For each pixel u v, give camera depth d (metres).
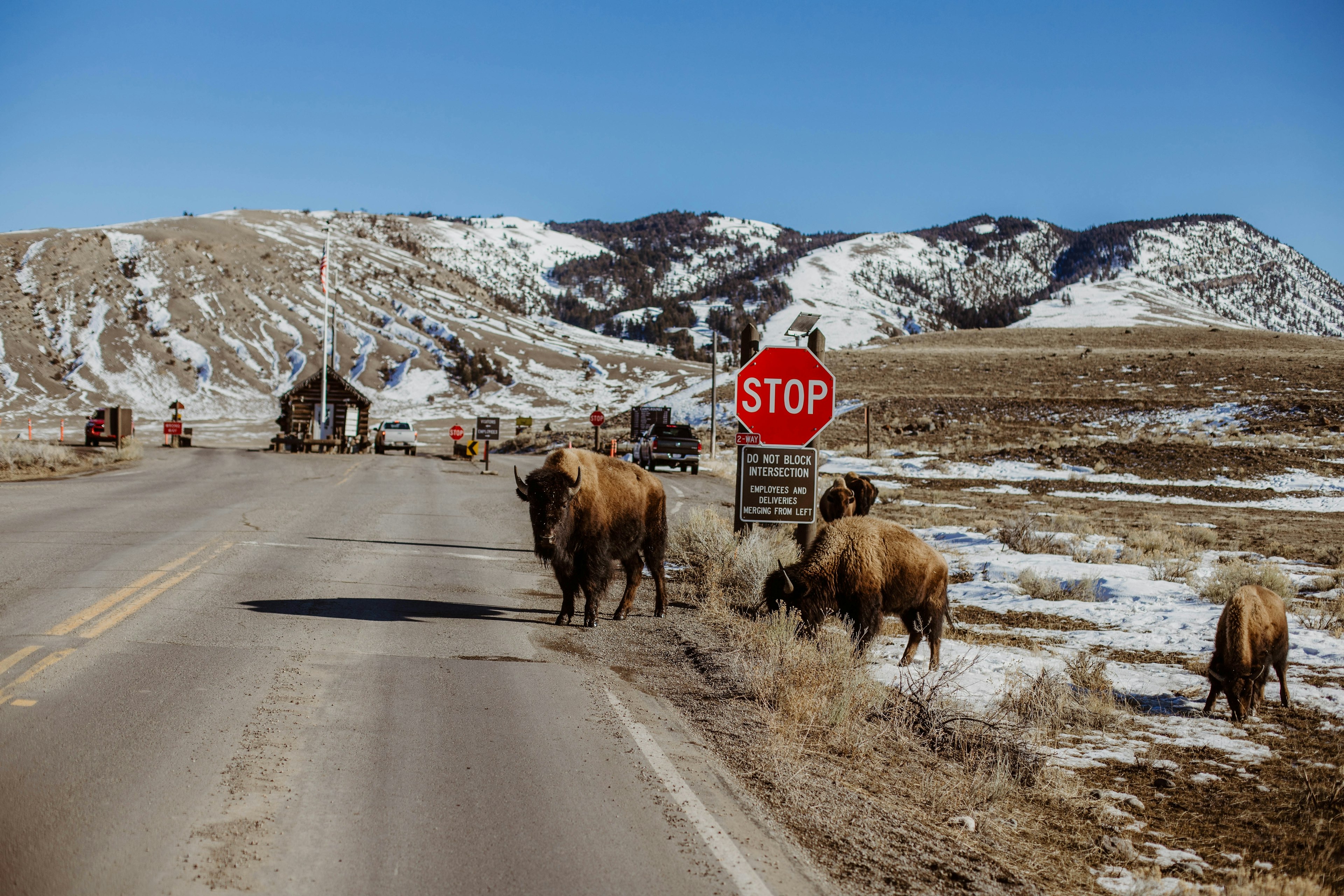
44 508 16.98
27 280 153.75
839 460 41.47
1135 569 13.84
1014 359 85.06
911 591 7.73
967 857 4.30
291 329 160.38
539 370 153.38
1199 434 46.88
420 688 6.47
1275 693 7.50
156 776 4.57
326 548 13.47
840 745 5.76
